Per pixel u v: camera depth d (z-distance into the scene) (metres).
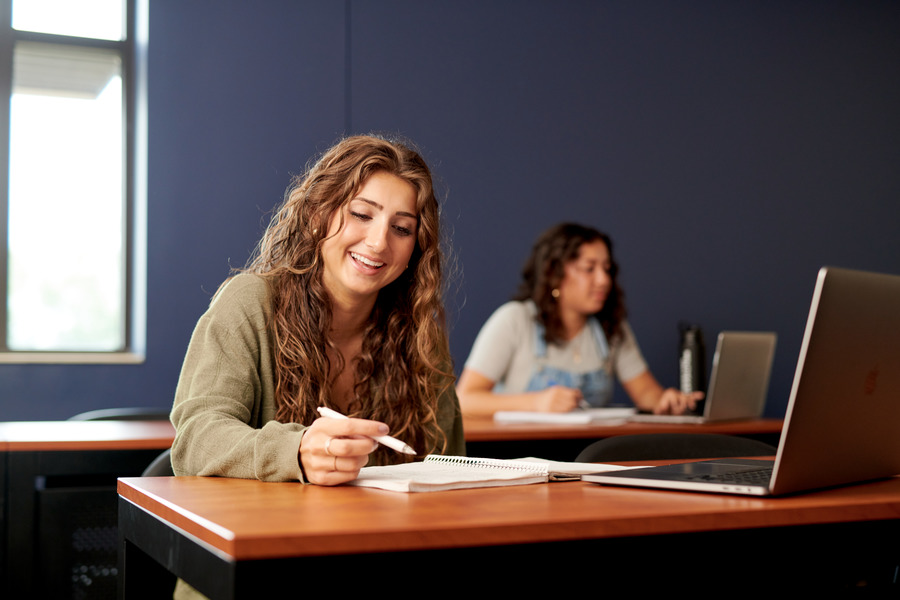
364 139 1.40
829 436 0.94
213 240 3.50
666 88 4.16
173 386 3.46
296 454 1.00
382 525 0.72
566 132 3.99
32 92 3.55
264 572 0.67
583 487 1.01
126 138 3.61
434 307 1.45
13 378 3.31
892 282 0.99
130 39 3.63
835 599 1.03
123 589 1.01
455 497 0.91
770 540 0.84
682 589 0.80
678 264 4.13
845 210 4.44
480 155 3.85
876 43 4.53
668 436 1.57
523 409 2.70
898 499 0.92
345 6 3.70
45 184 3.55
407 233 1.38
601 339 3.05
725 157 4.24
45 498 1.91
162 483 1.02
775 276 4.29
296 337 1.33
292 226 1.39
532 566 0.74
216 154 3.52
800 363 0.88
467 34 3.86
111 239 3.62
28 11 3.54
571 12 4.02
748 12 4.32
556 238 2.97
